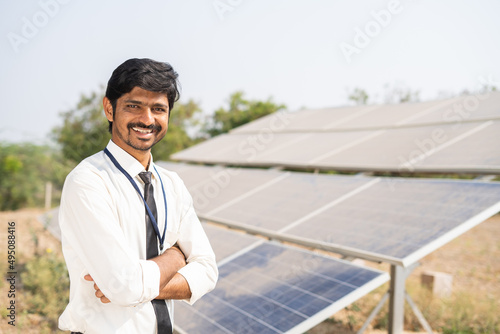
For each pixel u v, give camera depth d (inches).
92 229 69.7
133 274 69.4
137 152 78.0
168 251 79.7
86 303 75.0
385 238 155.9
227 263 189.2
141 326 75.9
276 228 197.5
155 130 77.5
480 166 183.6
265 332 133.6
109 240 69.5
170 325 79.5
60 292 263.7
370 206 188.2
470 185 174.9
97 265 69.3
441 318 249.4
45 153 719.1
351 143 288.4
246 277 172.6
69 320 75.7
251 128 453.4
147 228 77.6
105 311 74.3
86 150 601.9
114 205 74.2
